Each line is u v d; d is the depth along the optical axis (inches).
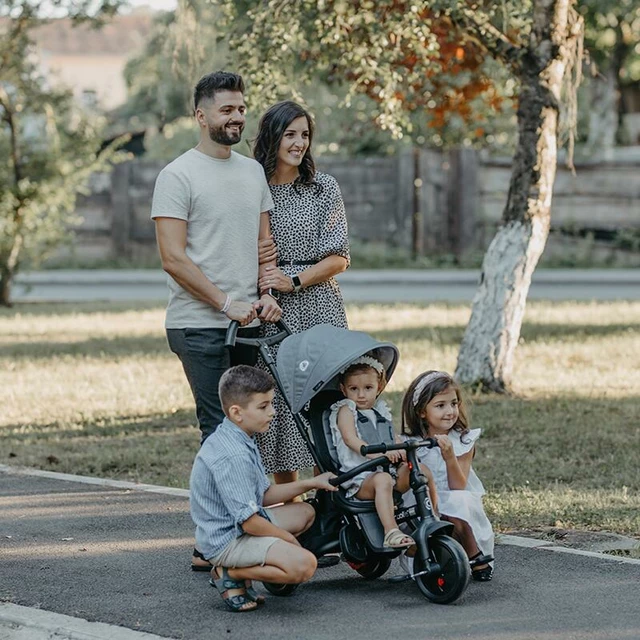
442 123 579.8
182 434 430.6
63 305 945.5
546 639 212.2
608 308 826.2
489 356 490.3
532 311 809.5
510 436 411.5
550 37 474.6
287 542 230.1
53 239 950.4
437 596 234.5
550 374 538.0
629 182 1210.6
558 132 491.5
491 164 1224.8
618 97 1582.2
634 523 296.5
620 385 511.8
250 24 473.1
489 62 557.6
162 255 261.7
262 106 461.1
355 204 1244.5
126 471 376.2
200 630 219.8
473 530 247.3
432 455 254.2
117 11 850.8
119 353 642.8
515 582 247.6
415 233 1238.3
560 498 323.0
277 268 274.8
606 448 390.3
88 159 928.3
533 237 487.8
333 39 455.8
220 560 233.1
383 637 214.7
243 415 235.6
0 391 526.3
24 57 872.9
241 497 230.4
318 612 230.4
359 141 1290.6
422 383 253.4
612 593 239.5
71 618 226.8
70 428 444.1
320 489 240.7
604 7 1096.2
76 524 300.0
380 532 238.7
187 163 263.1
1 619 228.5
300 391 247.6
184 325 265.9
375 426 250.2
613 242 1218.6
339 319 288.0
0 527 297.6
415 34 451.2
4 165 911.7
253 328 272.1
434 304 882.8
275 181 284.7
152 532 291.9
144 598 239.8
